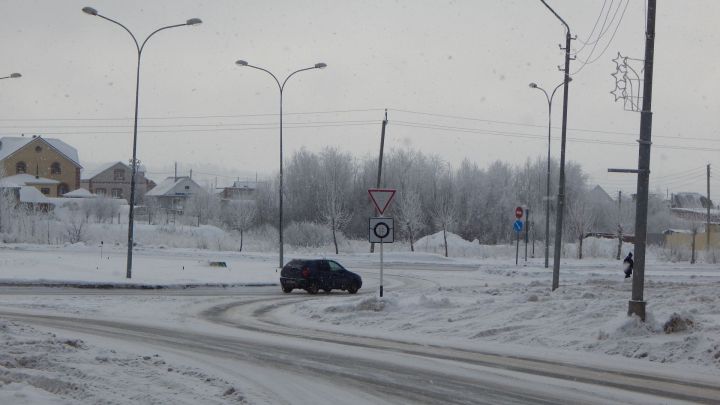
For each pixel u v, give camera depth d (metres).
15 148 111.50
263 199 91.06
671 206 135.12
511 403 9.30
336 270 31.19
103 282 30.75
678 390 10.14
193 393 9.23
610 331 14.32
